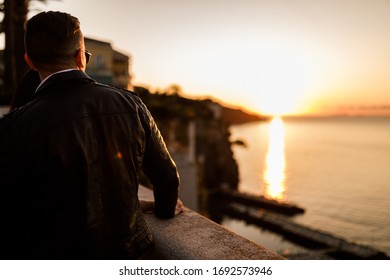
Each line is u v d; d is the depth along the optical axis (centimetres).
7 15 1098
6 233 103
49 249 103
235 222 4544
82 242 105
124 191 113
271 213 5016
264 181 8775
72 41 117
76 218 104
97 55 3303
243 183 8438
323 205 6122
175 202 156
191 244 146
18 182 102
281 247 3603
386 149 17412
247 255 136
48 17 115
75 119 107
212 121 6425
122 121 115
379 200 6456
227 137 6894
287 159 13138
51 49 113
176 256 144
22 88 157
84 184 105
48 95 111
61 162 102
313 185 8150
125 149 114
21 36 1054
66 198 103
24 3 1086
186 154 2608
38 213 103
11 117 106
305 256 3272
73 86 114
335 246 3484
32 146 101
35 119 104
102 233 108
